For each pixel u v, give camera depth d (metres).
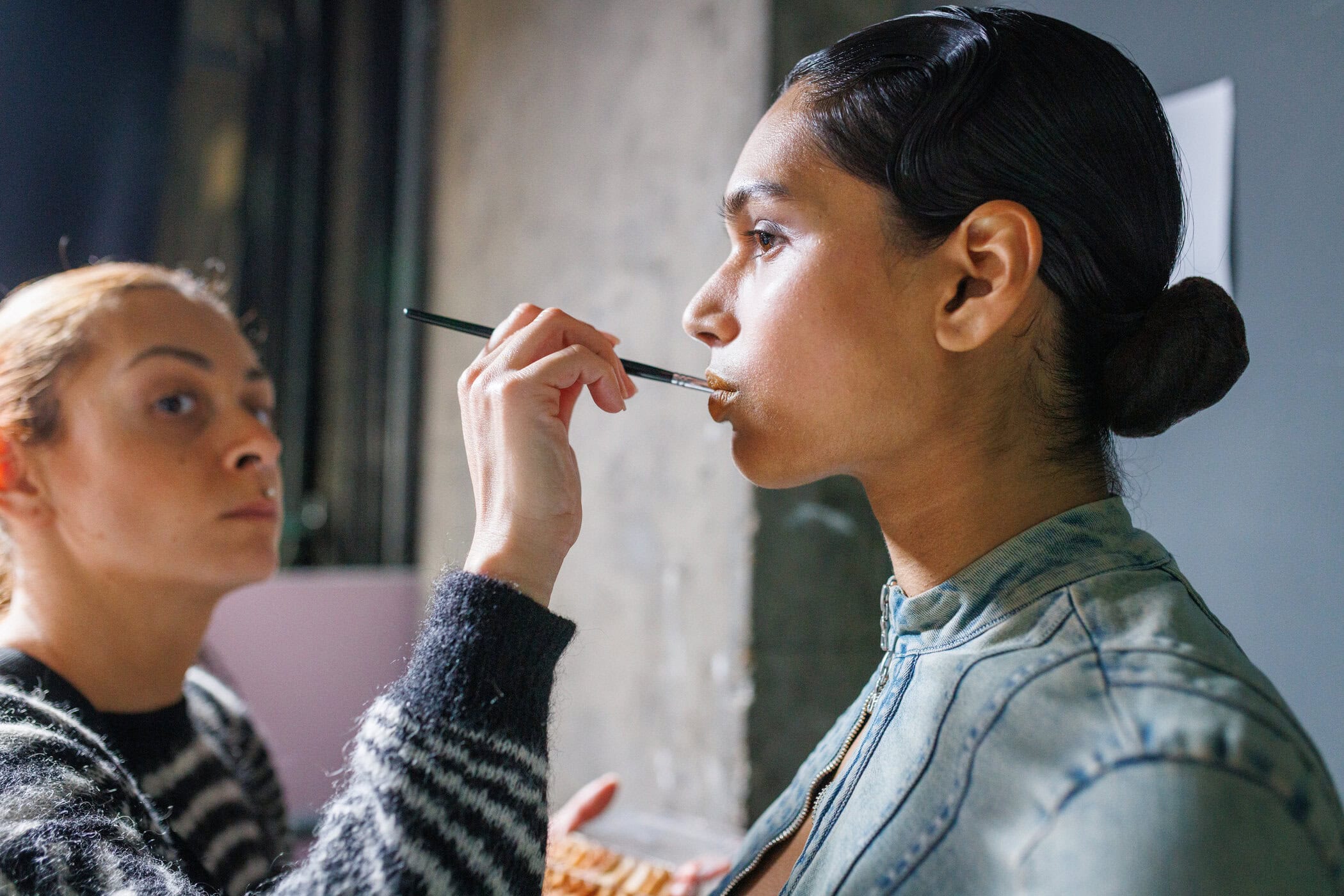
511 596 0.63
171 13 2.47
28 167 2.32
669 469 1.78
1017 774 0.49
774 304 0.64
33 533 0.91
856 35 0.67
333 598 2.27
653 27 1.85
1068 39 0.62
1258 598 1.19
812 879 0.58
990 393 0.62
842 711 1.72
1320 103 1.15
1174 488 1.29
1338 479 1.12
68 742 0.78
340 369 2.64
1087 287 0.61
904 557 0.66
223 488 0.94
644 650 1.81
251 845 1.00
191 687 1.13
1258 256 1.21
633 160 1.88
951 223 0.60
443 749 0.58
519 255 2.21
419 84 2.68
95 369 0.91
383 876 0.55
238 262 2.52
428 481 2.54
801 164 0.64
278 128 2.58
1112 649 0.51
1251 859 0.41
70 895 0.66
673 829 1.50
